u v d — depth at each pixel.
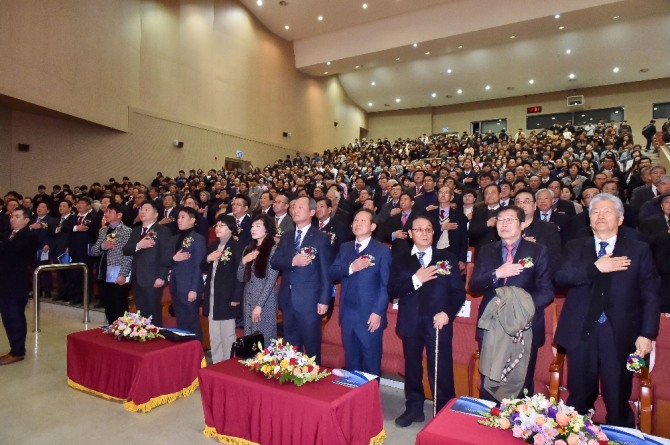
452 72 20.03
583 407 2.46
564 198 5.80
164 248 4.21
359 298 3.11
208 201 8.97
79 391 3.57
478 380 2.90
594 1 13.62
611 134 14.45
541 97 22.25
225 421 2.73
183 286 4.03
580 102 20.33
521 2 14.61
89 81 11.30
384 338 3.79
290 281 3.40
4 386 3.65
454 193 6.41
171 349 3.40
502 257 2.73
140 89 13.23
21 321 4.24
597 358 2.43
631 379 2.46
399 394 3.61
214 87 16.06
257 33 18.09
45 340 4.88
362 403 2.54
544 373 3.08
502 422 1.95
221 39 16.38
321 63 19.42
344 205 6.98
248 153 17.56
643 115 19.94
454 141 18.89
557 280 2.55
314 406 2.35
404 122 25.89
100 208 7.22
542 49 17.41
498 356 2.48
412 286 2.96
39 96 9.77
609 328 2.40
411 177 10.61
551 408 1.90
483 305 2.71
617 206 2.46
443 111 24.92
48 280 6.59
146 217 4.27
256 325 3.52
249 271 3.60
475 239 4.50
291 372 2.59
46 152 11.26
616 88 20.45
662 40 15.90
